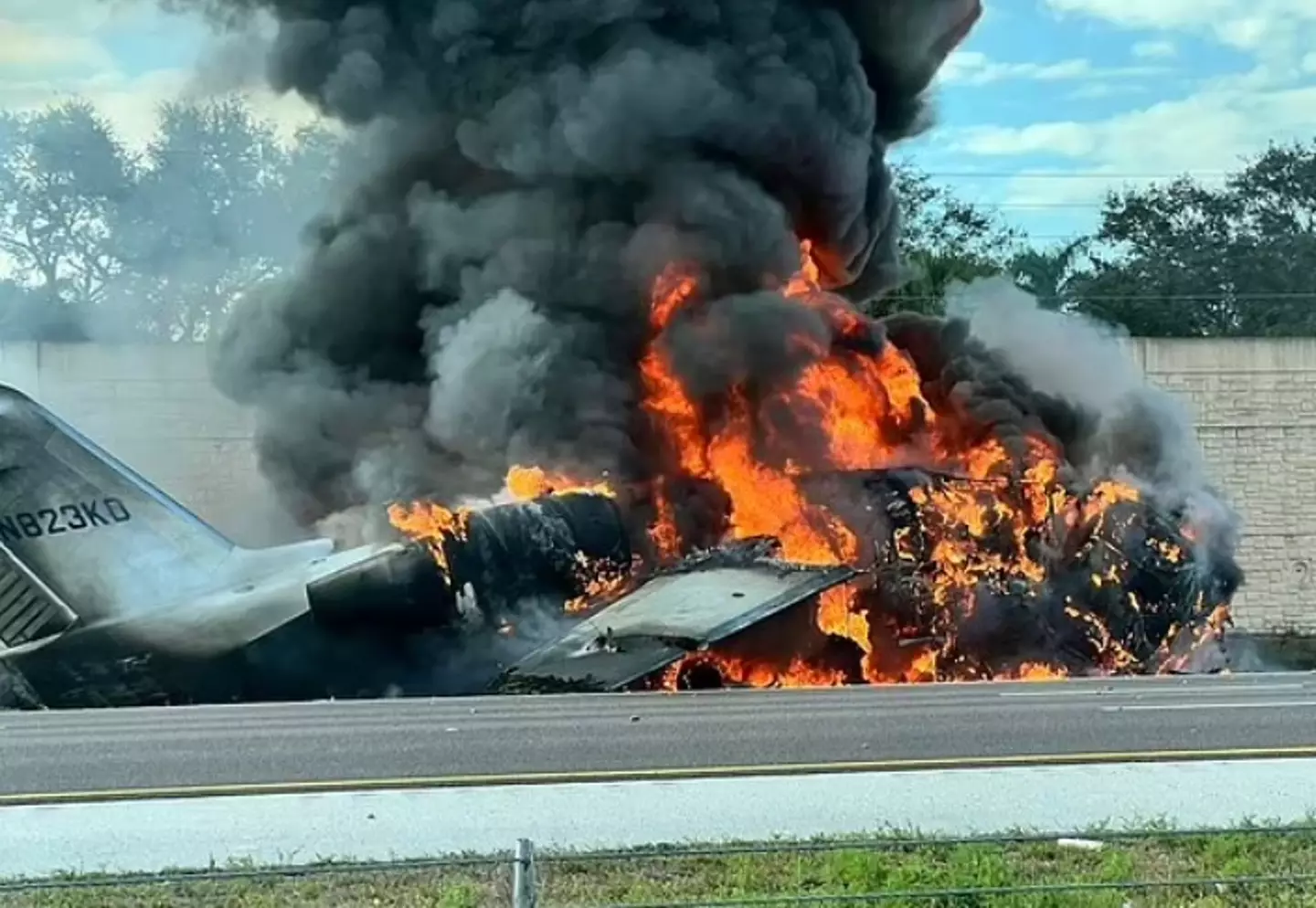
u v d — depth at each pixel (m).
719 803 11.55
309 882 9.64
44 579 20.78
